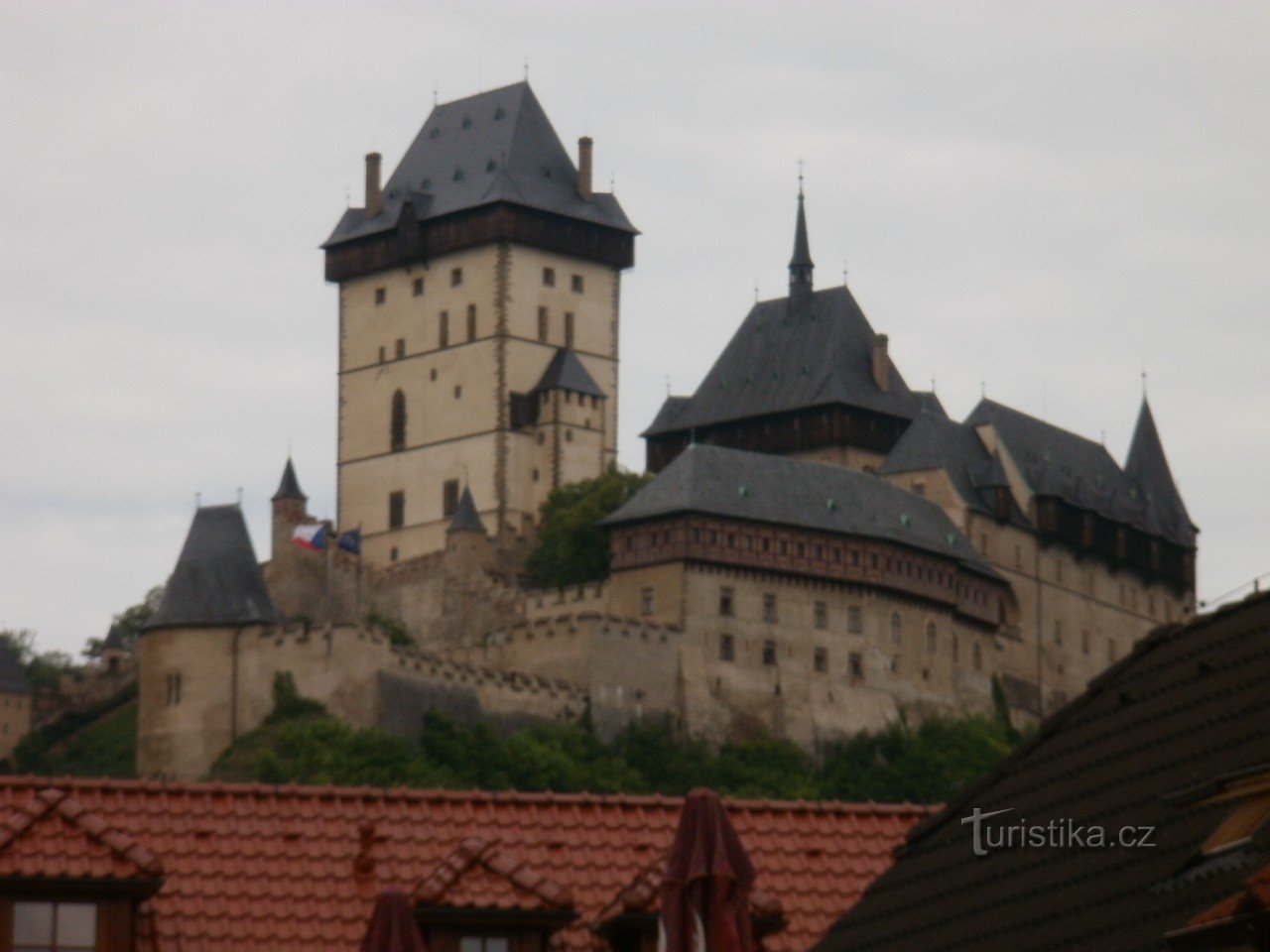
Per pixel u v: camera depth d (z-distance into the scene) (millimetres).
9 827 58656
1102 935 52125
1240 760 54906
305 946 60781
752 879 50344
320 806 64438
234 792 64312
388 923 52125
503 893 59656
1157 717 60188
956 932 56469
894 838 65812
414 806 64688
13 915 58219
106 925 58625
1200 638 63219
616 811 65438
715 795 51281
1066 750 61750
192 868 62125
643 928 59812
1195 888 51469
